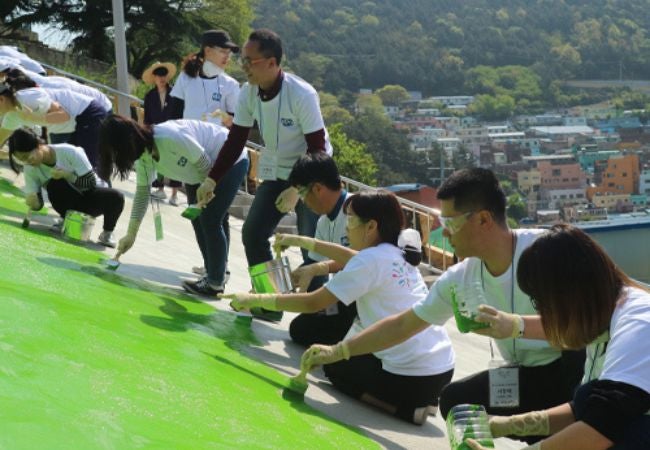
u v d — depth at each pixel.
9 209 8.24
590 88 111.50
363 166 35.00
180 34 37.91
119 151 6.16
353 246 5.37
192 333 5.59
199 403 4.11
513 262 4.36
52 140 8.68
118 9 13.86
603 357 3.31
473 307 4.34
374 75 106.69
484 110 101.12
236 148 6.46
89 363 4.07
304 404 4.87
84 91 8.80
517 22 123.44
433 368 5.20
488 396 4.64
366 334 4.60
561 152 80.88
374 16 111.12
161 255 8.39
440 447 4.90
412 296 5.20
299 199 6.94
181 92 9.84
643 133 90.75
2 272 5.35
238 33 41.16
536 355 4.61
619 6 125.50
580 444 3.07
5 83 7.89
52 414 3.35
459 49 116.44
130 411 3.68
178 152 6.43
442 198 4.34
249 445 3.79
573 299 3.18
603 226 15.40
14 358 3.77
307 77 96.69
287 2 105.62
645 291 3.29
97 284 5.95
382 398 5.26
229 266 8.92
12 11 36.69
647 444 3.07
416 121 92.81
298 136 6.52
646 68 117.94
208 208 6.71
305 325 6.15
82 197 7.78
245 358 5.44
